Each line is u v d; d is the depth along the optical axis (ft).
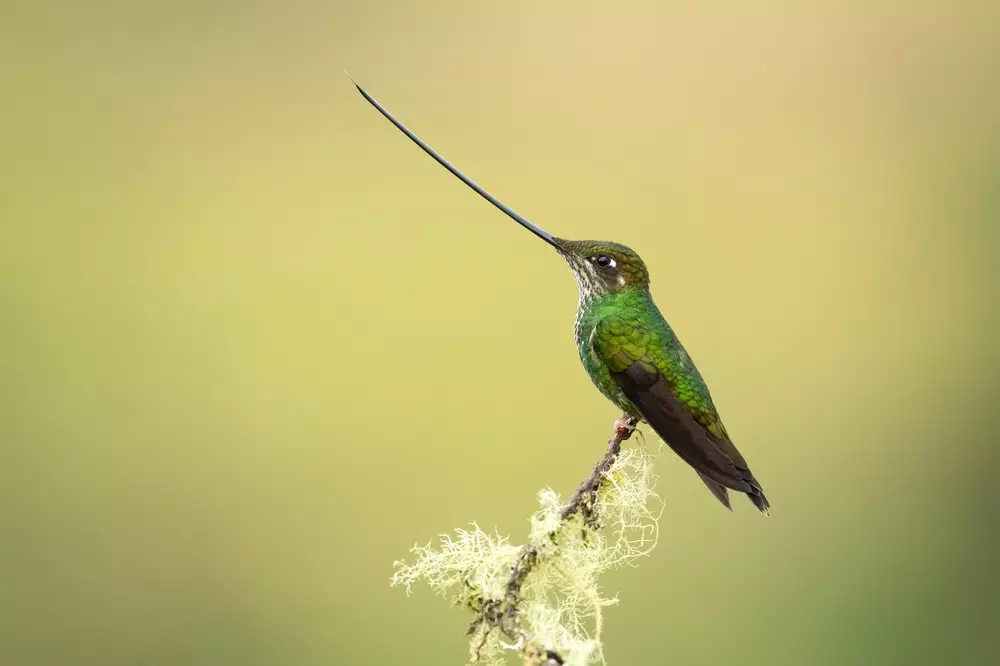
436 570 14.42
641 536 14.44
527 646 14.38
